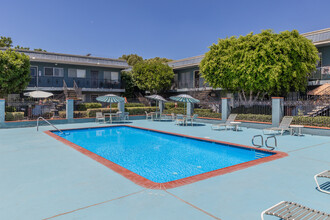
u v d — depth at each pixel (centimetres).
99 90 2648
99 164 635
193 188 455
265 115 1475
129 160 805
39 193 432
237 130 1430
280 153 770
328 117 1205
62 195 422
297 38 1427
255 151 873
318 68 1714
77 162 656
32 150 821
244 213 355
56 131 1413
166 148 1006
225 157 850
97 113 1836
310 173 559
